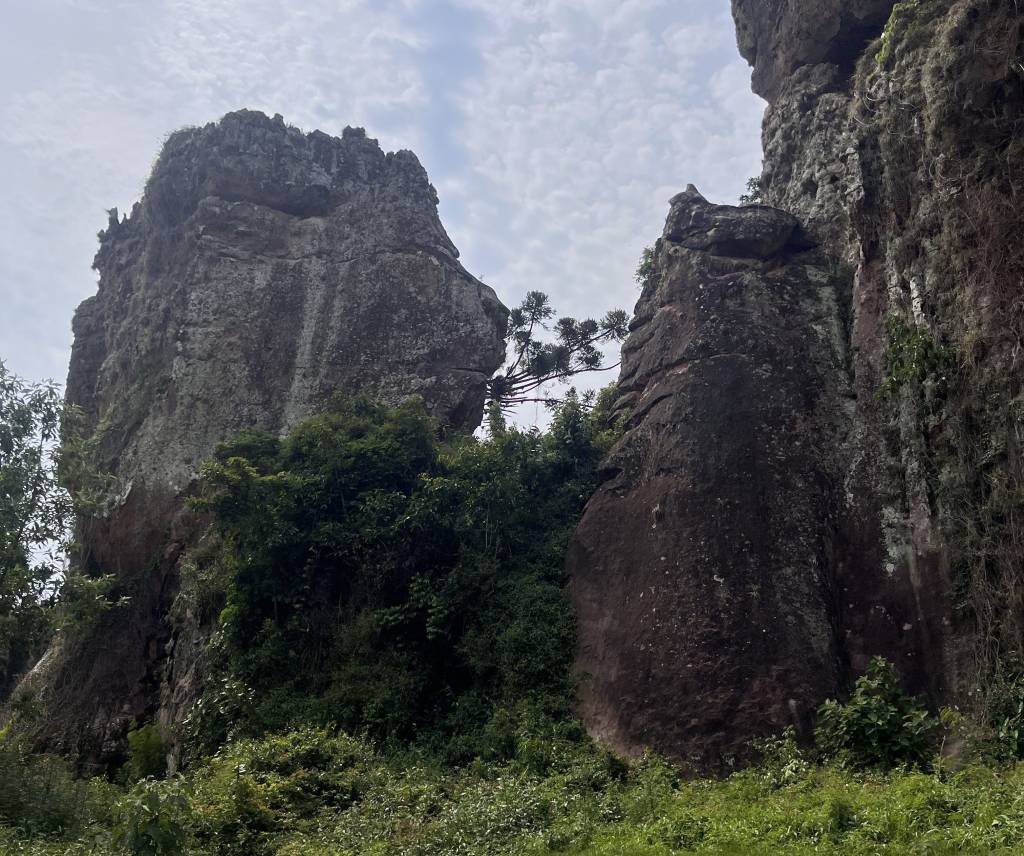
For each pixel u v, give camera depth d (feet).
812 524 47.26
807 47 67.31
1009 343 42.39
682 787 39.42
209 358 74.79
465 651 52.47
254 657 55.06
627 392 59.62
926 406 46.93
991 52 44.11
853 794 32.78
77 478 55.42
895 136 49.88
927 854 25.99
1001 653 40.40
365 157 84.58
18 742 55.42
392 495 59.31
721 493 48.34
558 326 102.37
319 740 46.26
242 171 80.33
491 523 57.31
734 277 55.67
